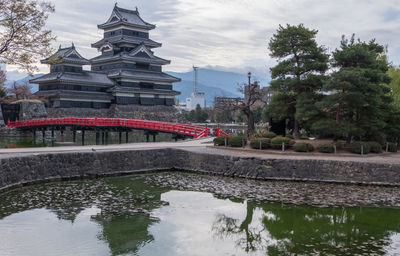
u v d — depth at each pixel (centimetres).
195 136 4272
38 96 8294
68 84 7988
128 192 2362
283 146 3058
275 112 3578
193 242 1536
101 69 9550
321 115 3300
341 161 2609
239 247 1489
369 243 1527
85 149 2980
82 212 1909
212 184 2600
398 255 1389
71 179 2697
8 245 1460
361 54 3161
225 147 3359
